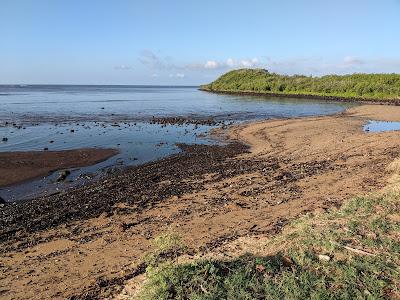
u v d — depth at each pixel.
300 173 13.23
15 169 15.38
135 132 25.34
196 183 12.56
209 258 5.98
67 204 10.95
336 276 5.12
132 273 6.57
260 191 11.23
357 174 12.46
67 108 44.53
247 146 20.00
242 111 41.75
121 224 8.96
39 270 7.01
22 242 8.41
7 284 6.54
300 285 4.91
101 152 18.67
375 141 18.67
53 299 5.96
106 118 33.84
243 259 5.70
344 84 69.25
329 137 21.39
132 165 16.19
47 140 21.86
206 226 8.64
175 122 31.03
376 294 4.69
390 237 6.17
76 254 7.62
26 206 11.02
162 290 4.92
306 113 39.34
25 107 45.22
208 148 19.56
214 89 104.31
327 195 10.31
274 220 8.68
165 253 7.16
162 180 13.22
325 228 6.62
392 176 11.42
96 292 6.04
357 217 7.10
